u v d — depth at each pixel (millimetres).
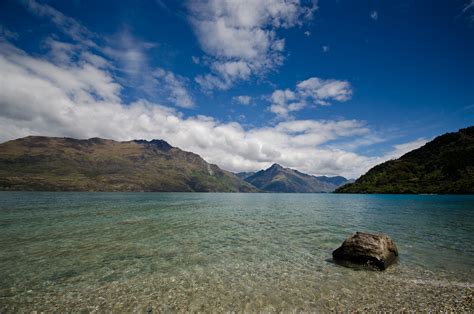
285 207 77312
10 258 19391
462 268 17000
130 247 22906
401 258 19266
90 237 27375
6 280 14977
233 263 18203
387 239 19125
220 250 21844
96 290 13562
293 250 21844
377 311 11234
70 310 11469
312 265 17703
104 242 24922
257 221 41688
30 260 18906
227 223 39000
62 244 24031
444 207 72250
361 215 51281
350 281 14750
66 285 14266
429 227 34438
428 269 16797
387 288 13719
